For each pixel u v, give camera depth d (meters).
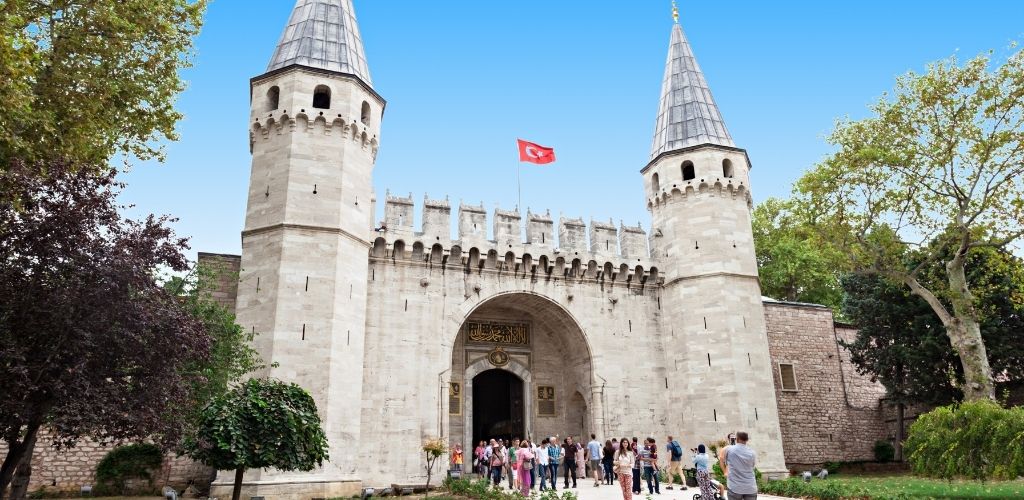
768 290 57.88
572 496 21.47
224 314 23.98
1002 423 19.61
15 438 14.77
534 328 37.38
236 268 30.56
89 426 14.45
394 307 31.09
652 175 38.81
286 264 27.75
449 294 32.44
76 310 14.52
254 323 27.20
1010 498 21.00
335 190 29.53
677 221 36.44
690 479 28.78
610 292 35.75
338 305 28.09
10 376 13.49
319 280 27.98
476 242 33.50
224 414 17.84
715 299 34.12
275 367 25.73
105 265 14.70
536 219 35.41
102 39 20.31
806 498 22.22
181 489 27.14
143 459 27.00
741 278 34.84
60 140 18.58
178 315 16.19
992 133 28.06
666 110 40.16
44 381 14.10
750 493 11.98
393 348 30.47
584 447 35.12
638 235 37.09
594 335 34.62
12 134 16.70
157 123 21.86
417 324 31.30
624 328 35.31
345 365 27.80
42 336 14.41
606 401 33.75
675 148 37.66
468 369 35.25
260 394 18.50
